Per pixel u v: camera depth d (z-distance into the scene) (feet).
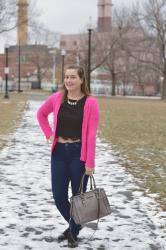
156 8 184.85
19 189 23.91
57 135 15.47
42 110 15.94
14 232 17.21
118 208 20.75
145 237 17.01
